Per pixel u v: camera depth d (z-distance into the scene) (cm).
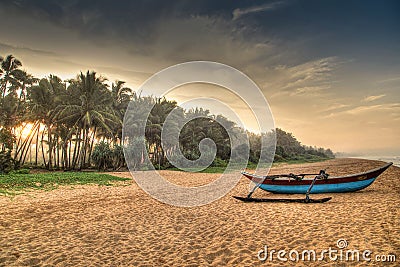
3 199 1057
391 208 770
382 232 568
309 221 693
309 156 6594
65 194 1246
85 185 1569
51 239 627
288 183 1157
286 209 856
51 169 3075
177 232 680
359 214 725
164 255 530
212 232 667
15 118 3234
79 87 3148
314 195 1113
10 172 2028
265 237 601
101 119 3081
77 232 682
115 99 3878
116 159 3056
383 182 1434
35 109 3033
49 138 3142
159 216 855
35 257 517
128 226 739
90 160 3388
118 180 1903
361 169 2567
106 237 645
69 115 3117
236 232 651
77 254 537
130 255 532
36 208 936
